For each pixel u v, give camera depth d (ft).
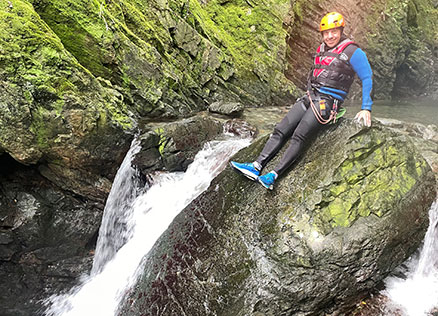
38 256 17.20
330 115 11.48
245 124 21.11
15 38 14.48
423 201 12.13
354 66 10.93
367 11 40.22
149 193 17.12
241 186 13.56
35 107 14.65
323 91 11.32
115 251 17.17
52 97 14.96
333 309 11.50
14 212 16.66
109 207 17.25
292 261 11.09
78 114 15.40
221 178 14.69
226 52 28.99
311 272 11.00
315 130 11.90
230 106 24.11
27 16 15.38
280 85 30.86
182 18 26.18
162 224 16.02
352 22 39.40
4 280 16.92
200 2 31.19
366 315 11.47
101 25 19.06
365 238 11.07
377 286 12.20
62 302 16.55
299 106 12.05
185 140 18.52
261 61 30.60
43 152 15.33
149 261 13.75
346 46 10.99
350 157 11.76
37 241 17.04
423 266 12.92
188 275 12.41
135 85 20.48
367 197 11.55
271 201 12.38
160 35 23.91
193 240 13.24
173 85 22.99
